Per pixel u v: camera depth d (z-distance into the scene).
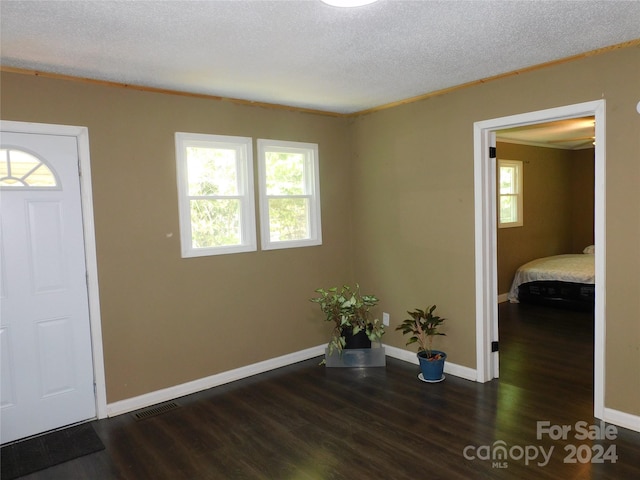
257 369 4.04
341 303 4.09
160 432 3.01
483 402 3.29
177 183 3.54
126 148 3.29
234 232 3.94
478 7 2.14
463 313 3.73
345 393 3.55
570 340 4.70
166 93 3.47
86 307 3.17
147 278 3.42
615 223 2.80
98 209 3.19
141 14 2.12
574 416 3.03
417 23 2.31
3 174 2.85
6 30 2.28
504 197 6.82
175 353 3.57
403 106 4.04
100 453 2.77
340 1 2.00
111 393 3.28
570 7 2.16
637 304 2.75
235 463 2.61
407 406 3.27
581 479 2.35
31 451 2.80
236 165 3.95
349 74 3.18
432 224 3.90
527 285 6.34
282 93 3.67
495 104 3.36
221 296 3.81
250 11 2.12
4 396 2.89
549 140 6.91
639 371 2.77
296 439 2.86
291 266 4.25
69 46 2.51
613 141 2.78
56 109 3.01
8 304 2.88
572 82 2.94
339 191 4.59
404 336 4.25
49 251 3.02
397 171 4.16
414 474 2.44
